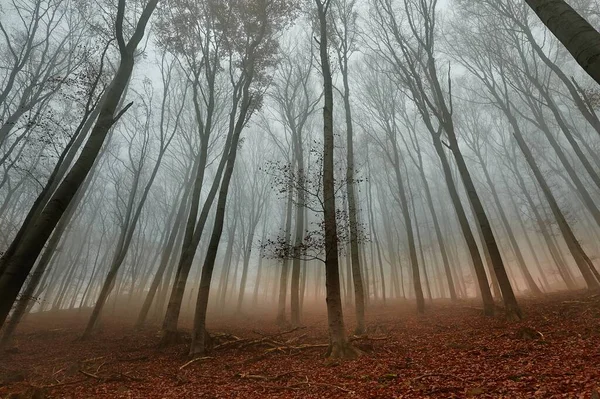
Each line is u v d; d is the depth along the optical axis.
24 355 11.59
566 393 4.26
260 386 6.60
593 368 5.11
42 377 8.46
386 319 16.77
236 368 8.53
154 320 20.52
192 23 15.18
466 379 5.46
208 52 14.76
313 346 9.95
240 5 14.45
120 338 14.27
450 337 9.95
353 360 7.93
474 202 12.61
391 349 9.09
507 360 6.44
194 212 13.72
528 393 4.47
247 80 13.77
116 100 6.68
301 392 5.96
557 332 8.27
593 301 11.45
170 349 11.26
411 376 6.14
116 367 9.34
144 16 7.68
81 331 16.39
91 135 6.14
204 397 6.13
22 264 4.82
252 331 14.30
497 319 11.77
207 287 10.37
